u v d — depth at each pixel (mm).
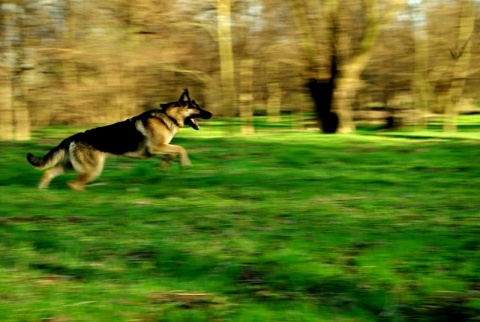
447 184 11359
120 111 30688
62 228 7594
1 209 8906
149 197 9977
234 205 9242
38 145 20000
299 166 14469
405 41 35281
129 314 4566
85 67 28906
